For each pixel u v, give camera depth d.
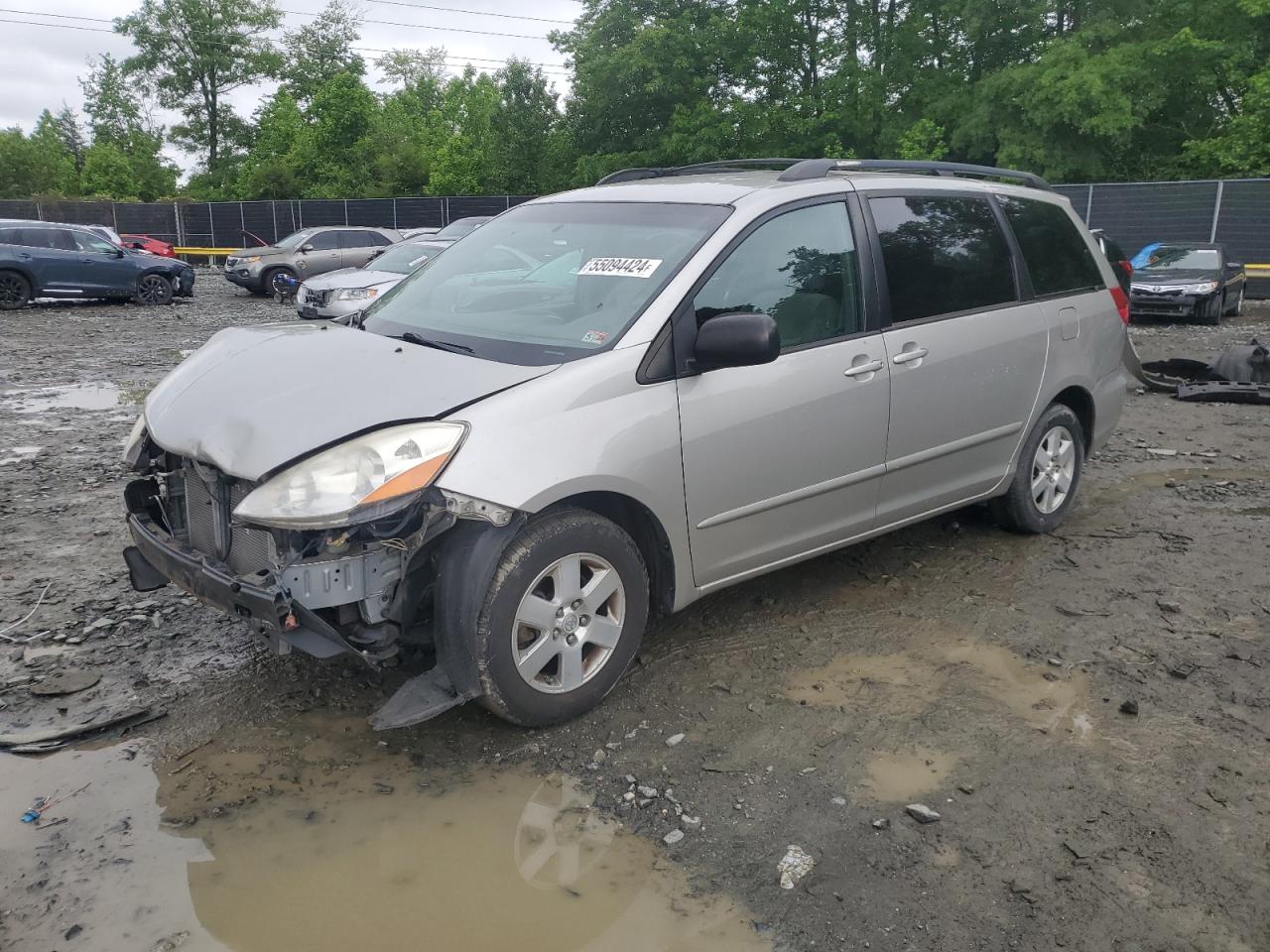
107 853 2.85
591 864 2.85
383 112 58.34
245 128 61.47
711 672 3.96
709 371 3.73
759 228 3.97
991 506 5.48
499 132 37.41
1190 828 2.99
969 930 2.59
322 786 3.20
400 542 3.16
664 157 31.12
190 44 59.75
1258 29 28.80
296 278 23.45
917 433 4.52
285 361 3.66
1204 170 28.12
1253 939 2.55
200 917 2.61
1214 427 8.41
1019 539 5.50
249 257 23.66
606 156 32.56
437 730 3.54
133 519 3.77
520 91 36.81
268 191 48.88
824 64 31.81
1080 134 27.52
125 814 3.03
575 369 3.44
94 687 3.77
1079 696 3.79
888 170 4.84
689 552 3.78
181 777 3.22
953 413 4.69
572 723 3.58
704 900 2.71
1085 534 5.61
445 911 2.65
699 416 3.67
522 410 3.26
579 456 3.32
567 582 3.41
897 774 3.28
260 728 3.52
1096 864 2.84
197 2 59.03
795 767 3.32
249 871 2.79
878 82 30.75
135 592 4.67
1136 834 2.97
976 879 2.78
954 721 3.61
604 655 3.59
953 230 4.82
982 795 3.16
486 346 3.71
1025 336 5.04
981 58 31.11
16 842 2.89
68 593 4.66
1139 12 28.94
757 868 2.83
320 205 37.56
